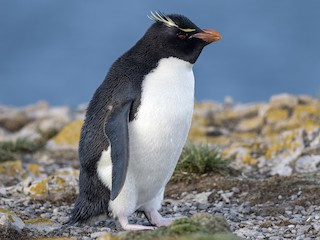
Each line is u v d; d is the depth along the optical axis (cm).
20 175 2716
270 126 3497
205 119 3734
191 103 1886
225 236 1440
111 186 1812
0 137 3584
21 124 4059
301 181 2272
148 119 1817
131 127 1823
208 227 1526
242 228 1911
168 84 1850
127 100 1825
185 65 1892
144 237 1489
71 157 3123
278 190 2233
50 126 3644
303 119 3469
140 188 1892
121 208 1861
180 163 2461
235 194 2266
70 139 3388
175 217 2048
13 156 3048
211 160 2467
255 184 2297
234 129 3653
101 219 1905
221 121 3769
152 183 1895
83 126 1908
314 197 2123
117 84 1867
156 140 1833
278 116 3588
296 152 2705
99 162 1844
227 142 3225
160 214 2112
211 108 4138
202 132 3444
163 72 1866
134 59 1906
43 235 1842
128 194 1856
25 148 3203
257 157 2797
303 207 2075
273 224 1936
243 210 2095
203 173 2453
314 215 1972
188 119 1881
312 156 2672
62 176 2466
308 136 2842
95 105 1884
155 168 1870
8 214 1875
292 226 1891
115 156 1756
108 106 1848
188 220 1535
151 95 1828
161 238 1477
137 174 1861
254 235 1819
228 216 2039
